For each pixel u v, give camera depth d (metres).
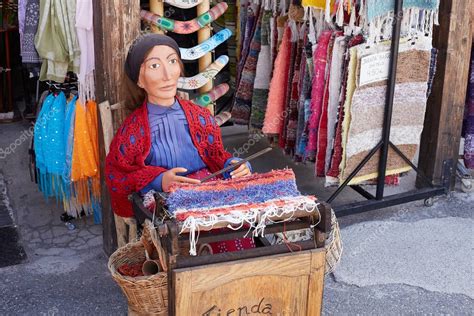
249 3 4.28
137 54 2.54
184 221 1.99
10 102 5.60
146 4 3.23
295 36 3.71
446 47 3.79
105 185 3.16
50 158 3.47
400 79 3.52
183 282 2.03
